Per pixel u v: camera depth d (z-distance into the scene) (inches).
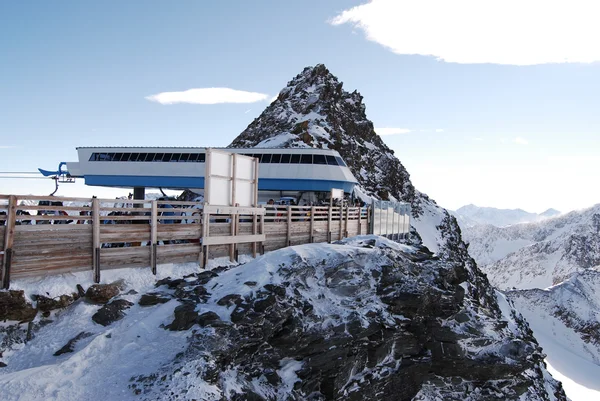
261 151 1742.1
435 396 674.2
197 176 1775.3
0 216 430.6
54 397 347.6
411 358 650.2
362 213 1350.9
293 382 499.2
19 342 422.6
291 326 506.6
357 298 613.6
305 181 1683.1
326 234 1034.7
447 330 664.4
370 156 3250.5
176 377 368.8
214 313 463.8
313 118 2977.4
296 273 569.0
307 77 3511.3
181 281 548.7
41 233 463.8
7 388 347.3
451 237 3149.6
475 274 2965.1
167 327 452.8
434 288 676.1
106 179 1863.9
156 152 1845.5
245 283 528.1
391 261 677.9
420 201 3472.0
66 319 456.1
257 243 767.1
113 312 473.7
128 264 546.9
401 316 643.5
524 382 730.8
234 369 439.8
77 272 495.8
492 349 692.1
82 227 499.2
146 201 564.7
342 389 553.3
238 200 717.9
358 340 577.0
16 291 430.3
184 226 613.9
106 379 376.2
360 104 3782.0
